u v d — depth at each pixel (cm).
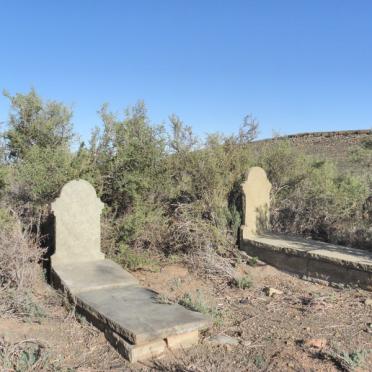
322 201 905
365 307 526
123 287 541
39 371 361
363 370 362
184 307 474
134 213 731
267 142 1114
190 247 745
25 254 568
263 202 816
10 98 924
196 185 828
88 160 727
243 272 684
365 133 2780
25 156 814
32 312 477
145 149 745
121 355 403
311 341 418
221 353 405
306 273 659
